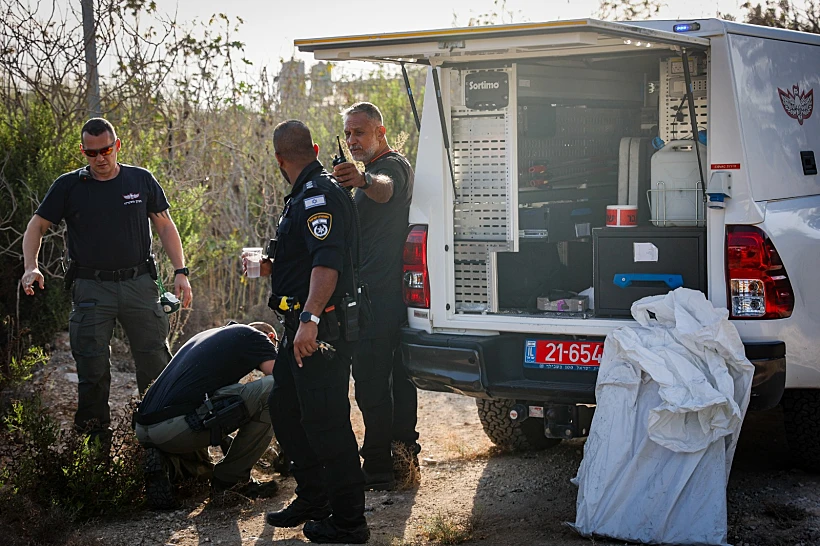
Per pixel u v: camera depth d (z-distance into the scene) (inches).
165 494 176.1
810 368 169.3
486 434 214.7
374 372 183.0
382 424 185.6
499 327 176.6
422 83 432.5
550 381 174.1
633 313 163.9
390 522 168.7
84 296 197.3
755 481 183.8
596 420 155.9
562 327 171.9
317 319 144.8
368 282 181.0
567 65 211.9
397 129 410.6
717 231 162.6
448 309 181.2
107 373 200.5
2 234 271.1
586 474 153.4
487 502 179.3
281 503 181.6
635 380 153.4
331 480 153.2
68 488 173.6
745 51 171.0
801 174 183.8
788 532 153.9
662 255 168.2
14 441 197.9
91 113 298.8
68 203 195.8
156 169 308.5
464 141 183.3
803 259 168.2
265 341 187.3
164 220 207.9
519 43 150.6
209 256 334.6
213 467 191.0
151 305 203.2
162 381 180.5
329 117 396.2
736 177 161.9
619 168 199.8
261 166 360.8
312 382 149.6
